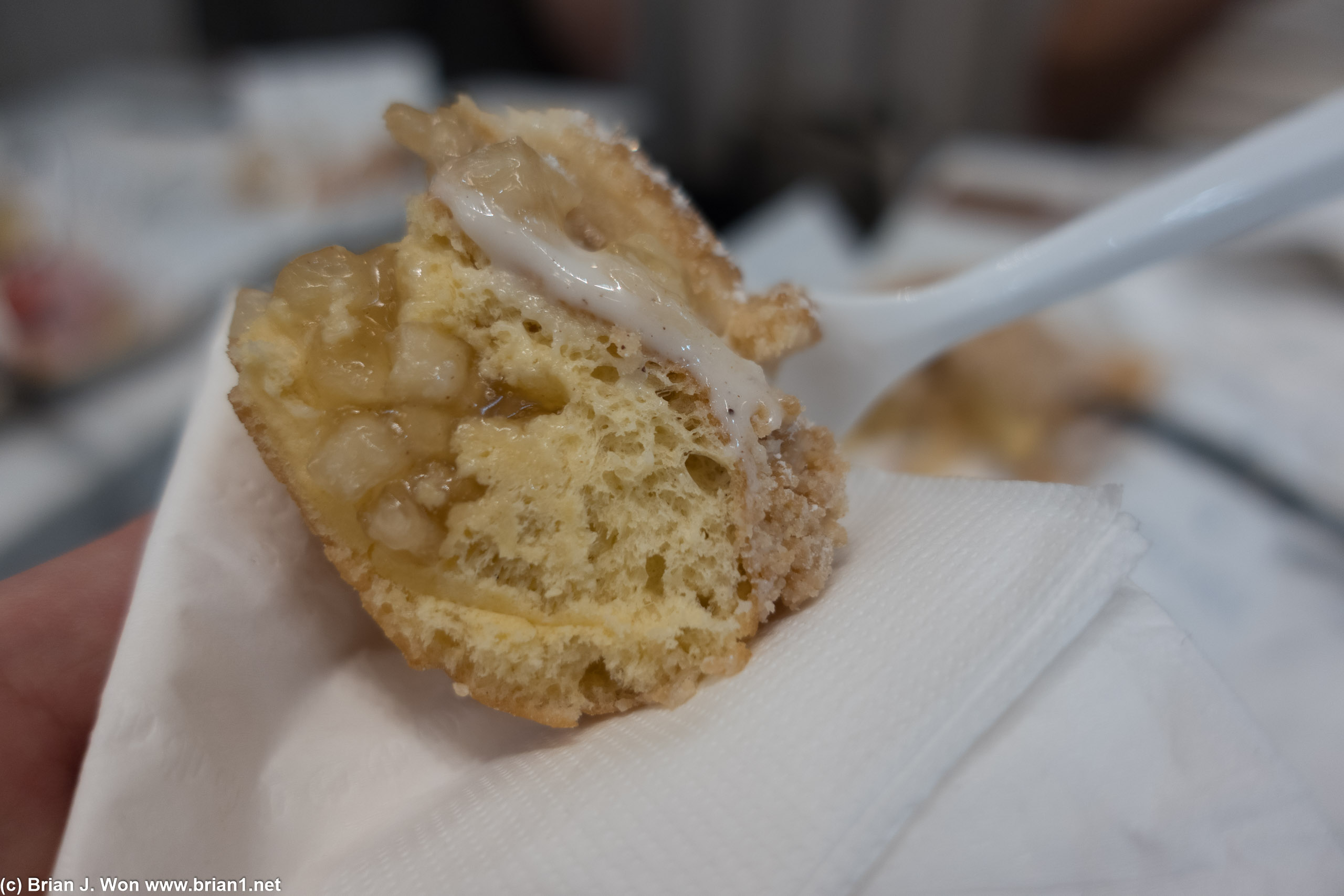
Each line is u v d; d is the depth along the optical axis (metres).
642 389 0.11
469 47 0.51
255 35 0.52
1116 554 0.10
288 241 0.32
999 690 0.10
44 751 0.12
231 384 0.12
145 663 0.10
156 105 0.44
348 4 0.51
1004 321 0.15
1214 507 0.20
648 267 0.11
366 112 0.39
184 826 0.10
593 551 0.11
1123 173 0.35
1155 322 0.26
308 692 0.12
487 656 0.11
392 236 0.34
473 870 0.10
